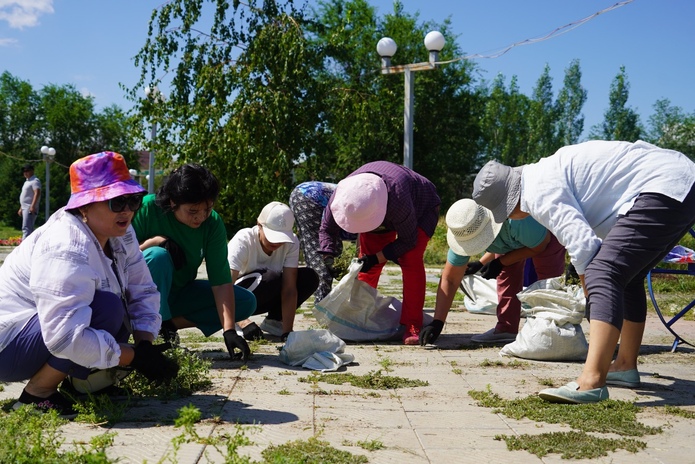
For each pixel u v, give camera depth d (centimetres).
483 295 857
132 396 394
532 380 468
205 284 555
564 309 549
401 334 638
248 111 1691
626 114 6612
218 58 1778
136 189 351
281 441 319
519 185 429
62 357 335
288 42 1725
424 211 620
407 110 1470
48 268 332
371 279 685
